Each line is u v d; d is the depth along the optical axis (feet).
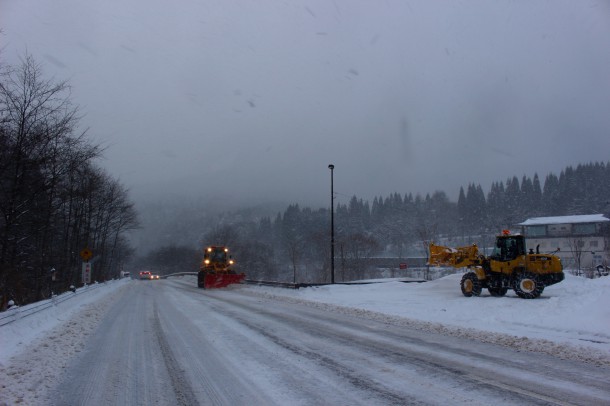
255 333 37.70
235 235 296.71
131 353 30.32
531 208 341.41
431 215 338.54
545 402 19.38
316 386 22.15
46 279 91.61
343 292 80.38
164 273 392.06
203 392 21.56
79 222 112.47
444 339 34.30
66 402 20.34
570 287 68.18
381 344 32.42
